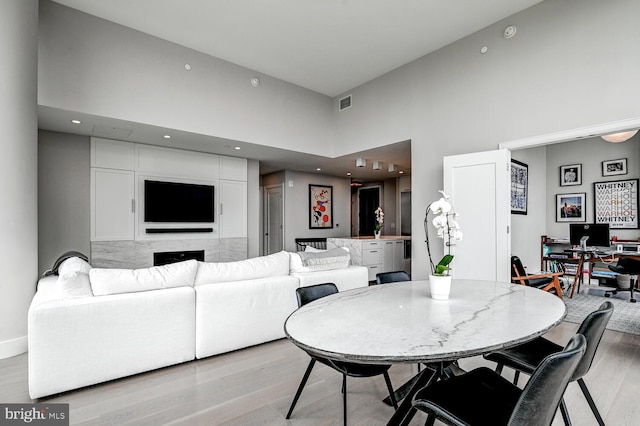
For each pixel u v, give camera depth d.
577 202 6.38
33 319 2.09
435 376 1.80
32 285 3.00
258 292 3.01
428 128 4.63
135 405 2.08
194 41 4.30
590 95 3.20
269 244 8.36
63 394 2.20
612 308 1.57
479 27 4.02
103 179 4.72
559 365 0.99
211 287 2.78
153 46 4.16
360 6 3.59
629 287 5.15
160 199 5.14
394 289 2.24
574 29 3.31
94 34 3.75
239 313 2.90
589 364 1.52
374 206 9.80
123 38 3.94
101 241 4.68
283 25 3.94
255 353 2.92
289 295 3.19
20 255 2.89
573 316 3.98
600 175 6.14
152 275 2.58
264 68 5.06
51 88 3.49
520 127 3.69
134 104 4.02
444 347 1.19
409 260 7.13
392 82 5.14
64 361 2.17
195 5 3.57
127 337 2.39
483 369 1.55
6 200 2.80
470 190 3.92
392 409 2.02
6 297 2.80
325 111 6.11
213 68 4.68
